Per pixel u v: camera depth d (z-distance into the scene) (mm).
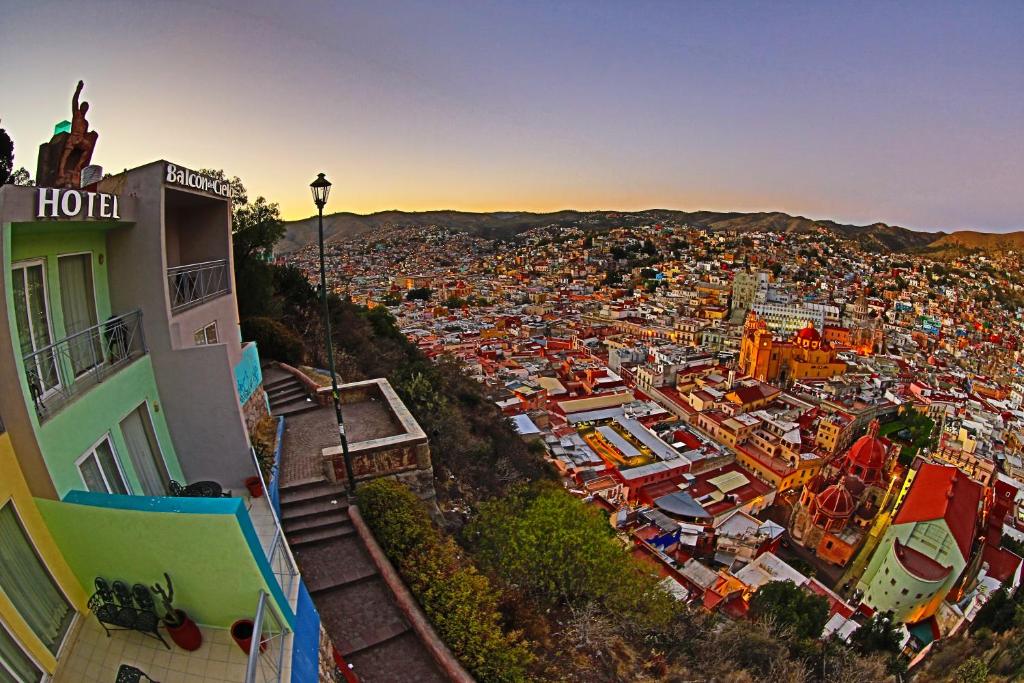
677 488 57156
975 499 42875
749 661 17766
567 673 11977
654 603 15984
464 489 21406
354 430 18484
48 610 6891
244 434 12164
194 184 12617
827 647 24109
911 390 103375
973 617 35625
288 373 23719
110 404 9297
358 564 12516
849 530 51531
